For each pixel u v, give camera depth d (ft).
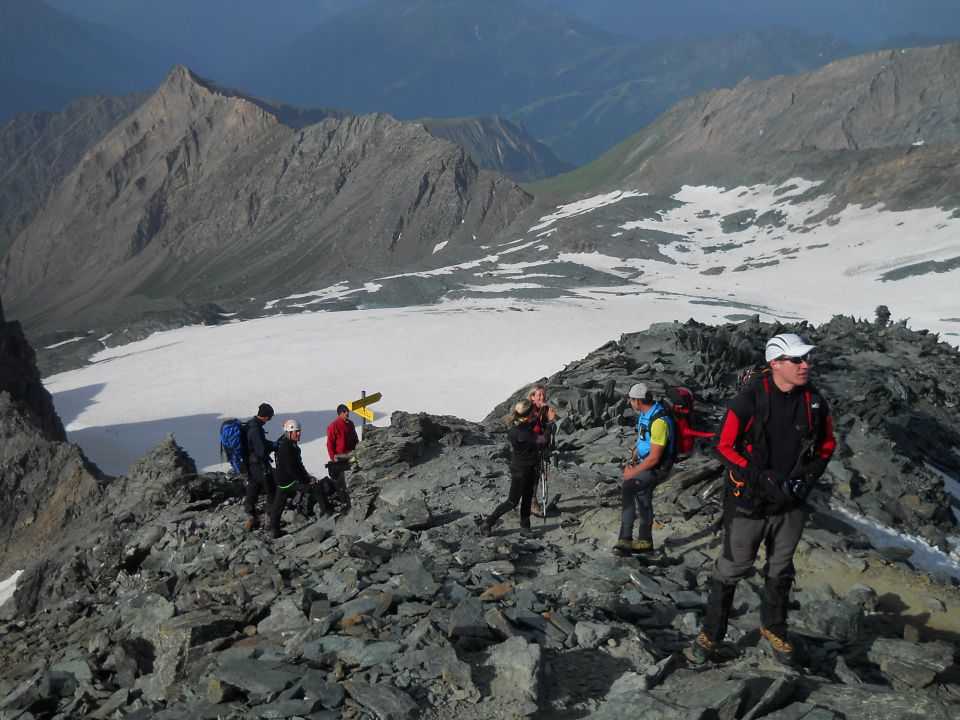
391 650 18.86
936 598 24.89
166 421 330.13
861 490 35.55
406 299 593.83
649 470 26.37
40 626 35.73
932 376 64.23
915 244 589.32
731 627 20.99
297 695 17.17
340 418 42.27
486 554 27.32
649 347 61.05
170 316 568.41
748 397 17.01
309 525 37.19
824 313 450.71
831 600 22.09
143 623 26.12
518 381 357.41
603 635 19.53
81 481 154.20
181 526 42.32
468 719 16.22
